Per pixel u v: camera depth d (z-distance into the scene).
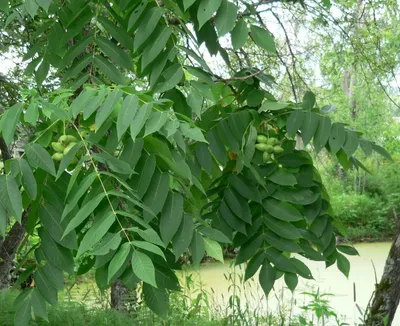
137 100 1.82
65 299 4.37
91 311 4.07
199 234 2.04
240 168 2.79
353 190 17.62
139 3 2.54
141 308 4.12
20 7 2.61
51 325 3.56
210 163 2.86
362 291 7.50
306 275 2.81
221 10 2.26
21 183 1.79
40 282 1.94
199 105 2.37
